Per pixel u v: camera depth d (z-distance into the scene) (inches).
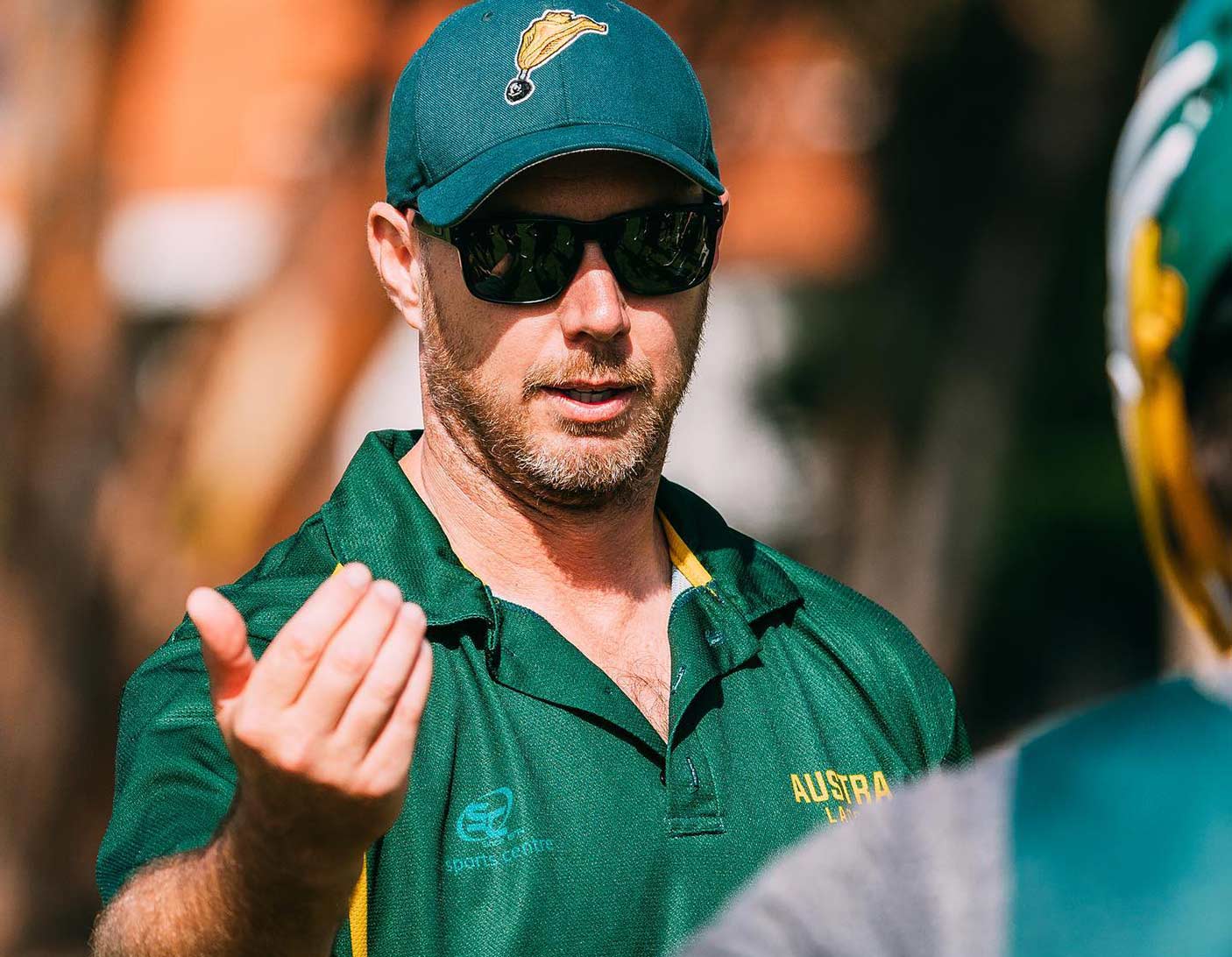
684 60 382.6
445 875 319.6
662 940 327.9
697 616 372.2
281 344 1625.2
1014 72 1640.0
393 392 1670.8
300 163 1758.1
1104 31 1576.0
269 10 2143.2
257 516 1603.1
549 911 319.9
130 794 317.7
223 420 1615.4
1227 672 161.9
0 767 1480.1
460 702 334.0
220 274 1971.0
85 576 1514.5
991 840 162.1
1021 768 165.2
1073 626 1999.3
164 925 271.9
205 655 243.0
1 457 1517.0
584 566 372.8
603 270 360.2
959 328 1755.7
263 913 258.7
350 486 370.9
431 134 369.7
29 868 1469.0
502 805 325.4
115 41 1579.7
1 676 1487.5
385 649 238.2
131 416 1581.0
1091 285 1844.2
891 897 166.9
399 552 354.0
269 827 247.9
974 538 1770.4
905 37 1584.6
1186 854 152.3
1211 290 155.4
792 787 353.1
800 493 1822.1
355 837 245.8
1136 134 166.7
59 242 1547.7
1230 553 159.6
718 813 340.8
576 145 353.4
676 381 374.3
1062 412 1943.9
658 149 358.6
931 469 1764.3
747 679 365.1
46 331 1528.1
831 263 1875.0
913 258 1760.6
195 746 319.0
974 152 1697.8
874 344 1784.0
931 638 1771.7
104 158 1574.8
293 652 237.6
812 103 1879.9
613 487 365.4
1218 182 154.2
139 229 2004.2
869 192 1781.5
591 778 332.8
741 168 1918.1
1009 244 1724.9
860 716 370.9
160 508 1565.0
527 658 341.4
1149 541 174.2
